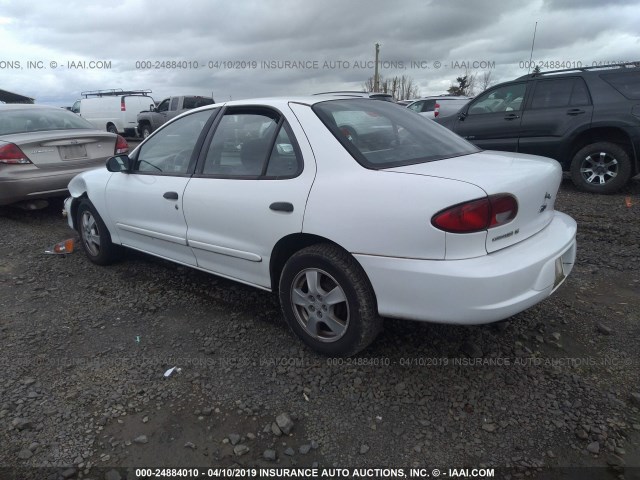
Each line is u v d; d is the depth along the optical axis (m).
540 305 3.60
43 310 3.82
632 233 5.20
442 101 14.73
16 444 2.37
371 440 2.35
